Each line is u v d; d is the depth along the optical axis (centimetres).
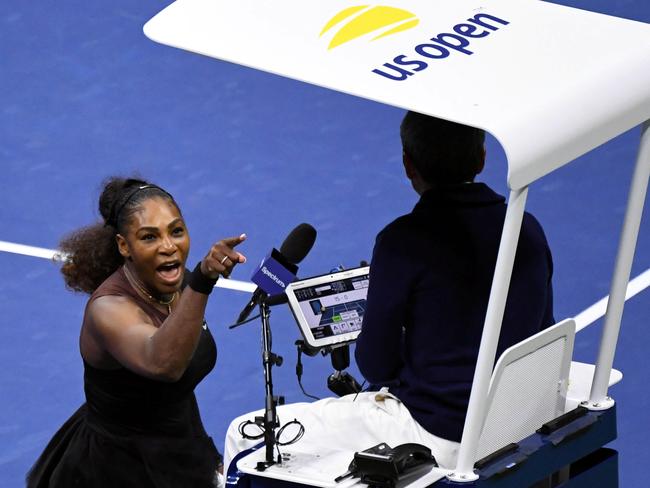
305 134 3412
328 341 1755
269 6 1579
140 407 1642
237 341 2606
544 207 3080
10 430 2359
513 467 1498
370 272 1591
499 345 1591
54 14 4047
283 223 3012
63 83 3691
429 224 1568
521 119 1353
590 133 1409
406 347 1605
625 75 1471
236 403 2425
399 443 1602
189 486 1675
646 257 2856
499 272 1375
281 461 1534
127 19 4019
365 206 3077
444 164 1570
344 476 1474
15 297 2777
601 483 1688
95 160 3316
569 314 2661
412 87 1417
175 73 3731
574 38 1524
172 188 3172
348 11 1568
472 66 1455
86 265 1708
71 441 1686
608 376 1659
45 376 2516
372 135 3400
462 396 1565
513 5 1605
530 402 1563
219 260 1478
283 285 1506
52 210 3111
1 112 3556
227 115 3512
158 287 1622
